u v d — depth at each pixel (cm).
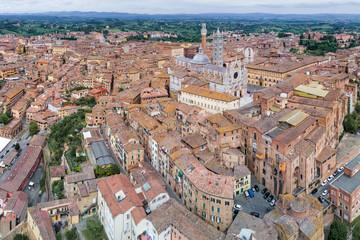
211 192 14850
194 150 18775
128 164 19000
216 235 13462
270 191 17338
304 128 17788
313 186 17450
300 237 13125
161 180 17388
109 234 15162
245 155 19138
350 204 15288
